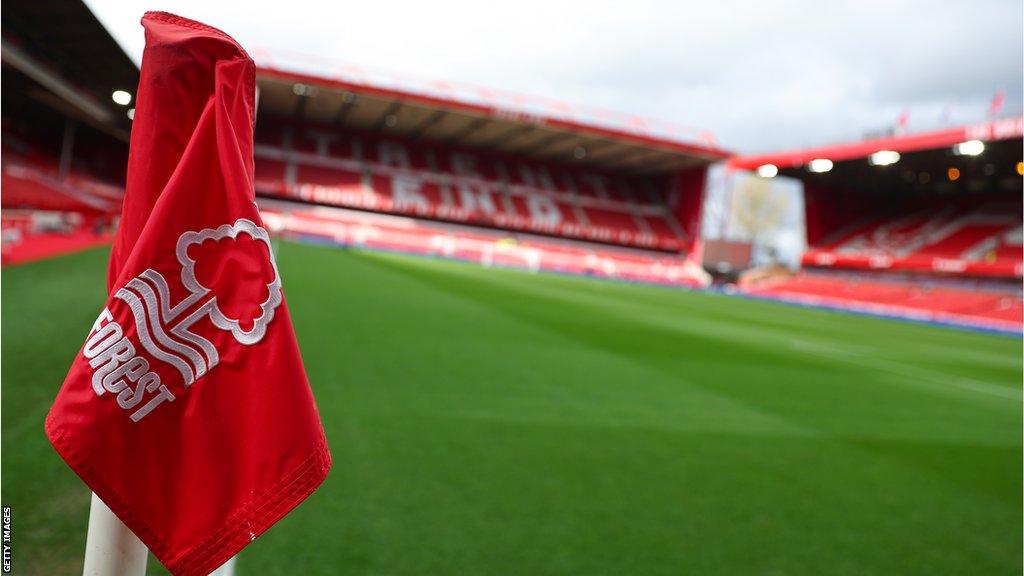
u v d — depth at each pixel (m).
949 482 3.67
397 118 31.23
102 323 0.72
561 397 4.65
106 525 0.75
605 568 2.14
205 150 0.73
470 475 2.85
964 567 2.52
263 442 0.73
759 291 32.19
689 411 4.71
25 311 5.00
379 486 2.60
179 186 0.72
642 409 4.59
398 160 34.59
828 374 7.48
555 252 32.91
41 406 2.91
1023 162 24.69
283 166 31.08
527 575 2.03
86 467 0.71
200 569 0.73
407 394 4.18
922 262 27.58
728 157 32.19
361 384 4.28
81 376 0.72
